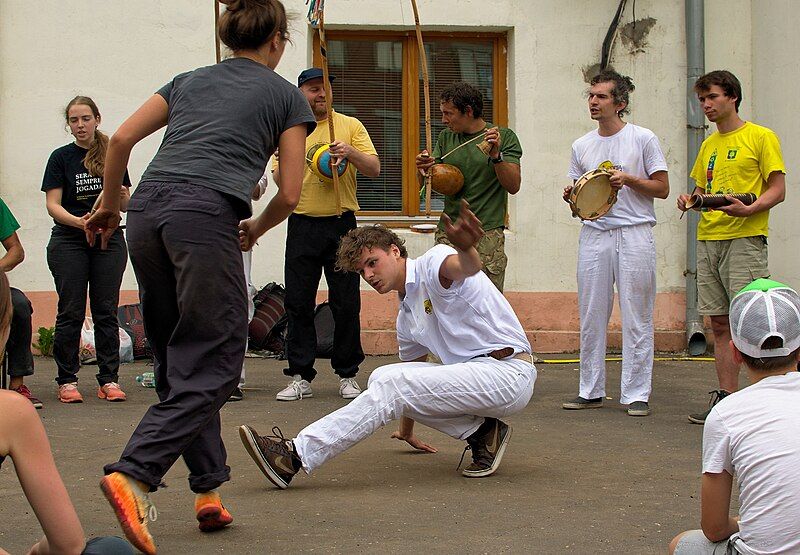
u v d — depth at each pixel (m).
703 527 3.04
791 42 9.25
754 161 6.40
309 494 4.61
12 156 9.48
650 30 9.86
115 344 7.11
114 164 3.90
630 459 5.38
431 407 4.74
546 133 9.82
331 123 6.90
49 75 9.52
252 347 9.29
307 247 7.05
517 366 4.86
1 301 2.55
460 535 4.00
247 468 5.13
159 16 9.61
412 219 9.95
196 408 3.66
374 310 9.62
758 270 6.37
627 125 6.93
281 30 4.04
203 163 3.77
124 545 2.77
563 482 4.87
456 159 7.01
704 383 8.02
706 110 6.54
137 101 9.61
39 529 4.02
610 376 8.41
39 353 9.28
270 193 9.45
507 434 5.00
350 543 3.88
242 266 3.85
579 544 3.90
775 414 2.89
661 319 9.80
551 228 9.82
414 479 4.91
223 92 3.88
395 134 10.02
